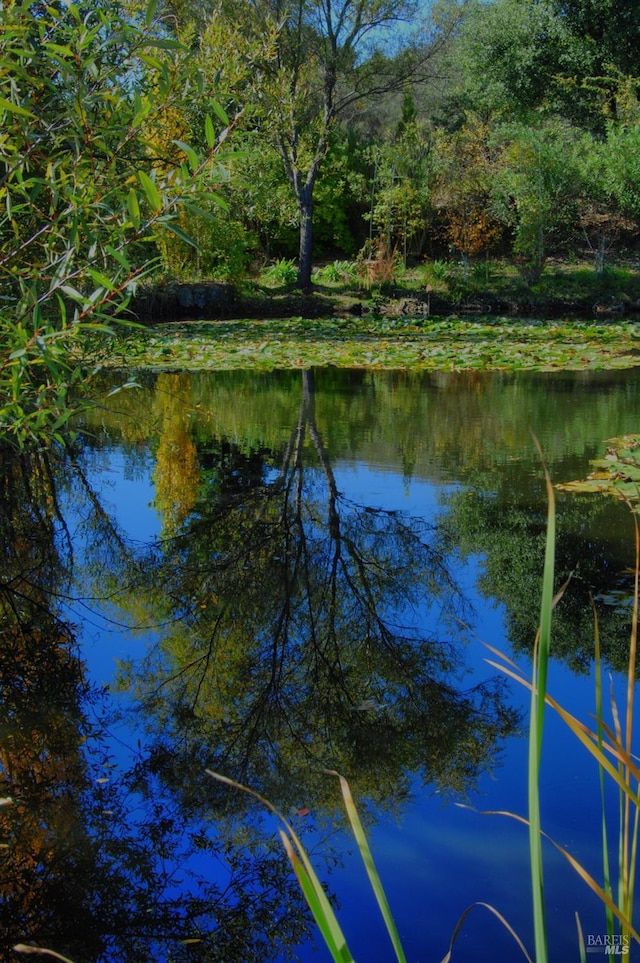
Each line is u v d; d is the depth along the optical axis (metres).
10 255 2.20
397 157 20.11
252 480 5.37
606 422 6.93
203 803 2.17
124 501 4.93
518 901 1.75
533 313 17.84
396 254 20.47
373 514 4.62
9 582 3.73
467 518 4.50
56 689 2.79
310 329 14.20
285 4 15.69
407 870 1.86
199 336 13.02
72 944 1.71
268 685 2.82
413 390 8.98
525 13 21.89
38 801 2.19
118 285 2.10
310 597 3.56
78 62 2.09
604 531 4.17
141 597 3.59
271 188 17.44
